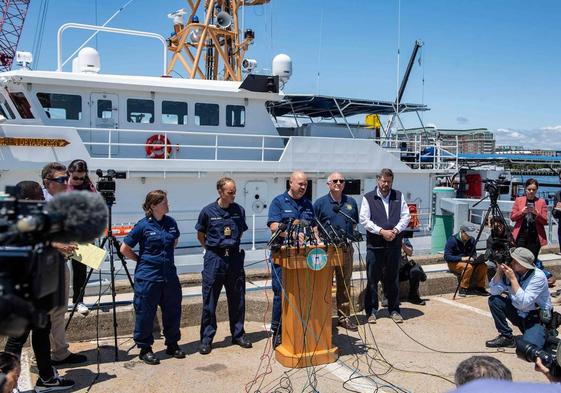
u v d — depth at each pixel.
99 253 5.32
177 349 5.43
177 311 5.42
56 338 5.05
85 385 4.70
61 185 4.87
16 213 1.62
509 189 15.11
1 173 8.80
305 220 5.50
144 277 5.18
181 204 10.11
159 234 5.25
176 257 9.19
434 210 11.70
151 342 5.29
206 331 5.61
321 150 11.23
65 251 4.73
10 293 1.42
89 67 10.70
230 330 5.95
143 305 5.19
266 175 10.81
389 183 6.50
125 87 10.13
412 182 12.66
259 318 6.87
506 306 5.74
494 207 7.93
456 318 6.94
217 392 4.60
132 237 5.22
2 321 1.36
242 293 5.79
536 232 8.31
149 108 10.48
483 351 5.73
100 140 10.17
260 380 4.86
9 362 3.14
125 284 7.61
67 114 9.91
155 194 5.25
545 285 5.38
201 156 11.02
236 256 5.69
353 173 11.77
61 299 1.70
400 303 7.68
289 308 5.21
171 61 14.45
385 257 6.67
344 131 13.29
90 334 5.99
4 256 1.49
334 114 15.05
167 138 10.66
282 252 5.05
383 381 4.86
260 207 10.82
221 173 10.39
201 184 10.25
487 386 1.79
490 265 8.40
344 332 6.33
